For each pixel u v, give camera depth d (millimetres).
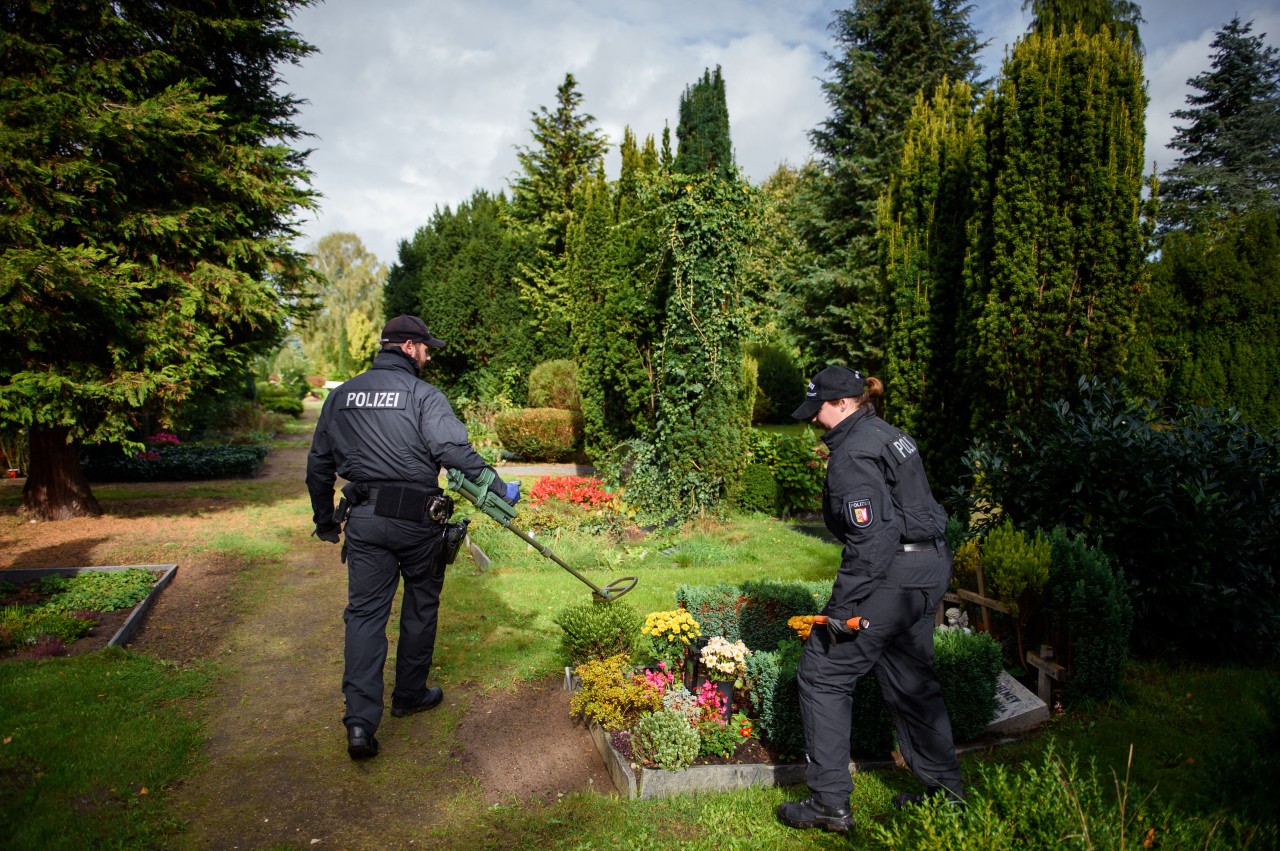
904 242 6887
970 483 5000
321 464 3203
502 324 20188
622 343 9227
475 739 3277
